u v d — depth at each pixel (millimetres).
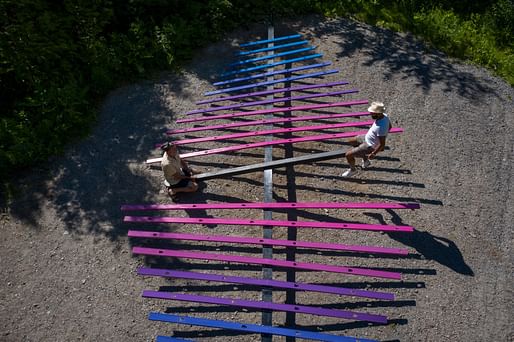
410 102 9422
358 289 6285
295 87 9227
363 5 12281
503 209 7348
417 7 12422
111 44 10266
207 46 11078
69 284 6438
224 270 6555
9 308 6195
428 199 7457
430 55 10828
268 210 6977
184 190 7430
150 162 8008
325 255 6707
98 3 10109
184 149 8477
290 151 8344
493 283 6340
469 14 12422
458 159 8188
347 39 11281
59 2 9906
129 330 5926
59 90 8883
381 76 10125
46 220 7258
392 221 7117
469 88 9867
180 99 9539
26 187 7723
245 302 5824
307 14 12188
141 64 10102
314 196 7512
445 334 5797
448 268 6500
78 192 7672
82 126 8758
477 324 5902
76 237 7023
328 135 7988
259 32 11578
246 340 5793
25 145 7988
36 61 9148
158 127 8883
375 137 6891
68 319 6059
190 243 6914
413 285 6297
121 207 7336
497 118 9125
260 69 10312
